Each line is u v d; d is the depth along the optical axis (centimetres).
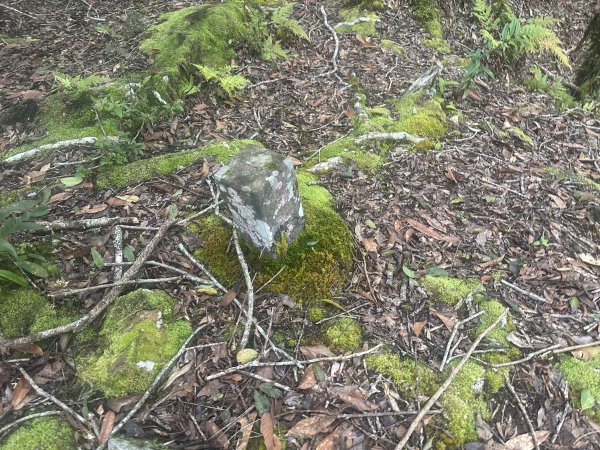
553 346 89
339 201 113
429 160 130
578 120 160
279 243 94
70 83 132
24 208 92
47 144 124
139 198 111
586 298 99
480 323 92
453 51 193
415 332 90
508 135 145
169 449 72
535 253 107
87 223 102
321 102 152
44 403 78
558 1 251
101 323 88
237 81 141
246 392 80
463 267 103
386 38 186
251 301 89
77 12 186
